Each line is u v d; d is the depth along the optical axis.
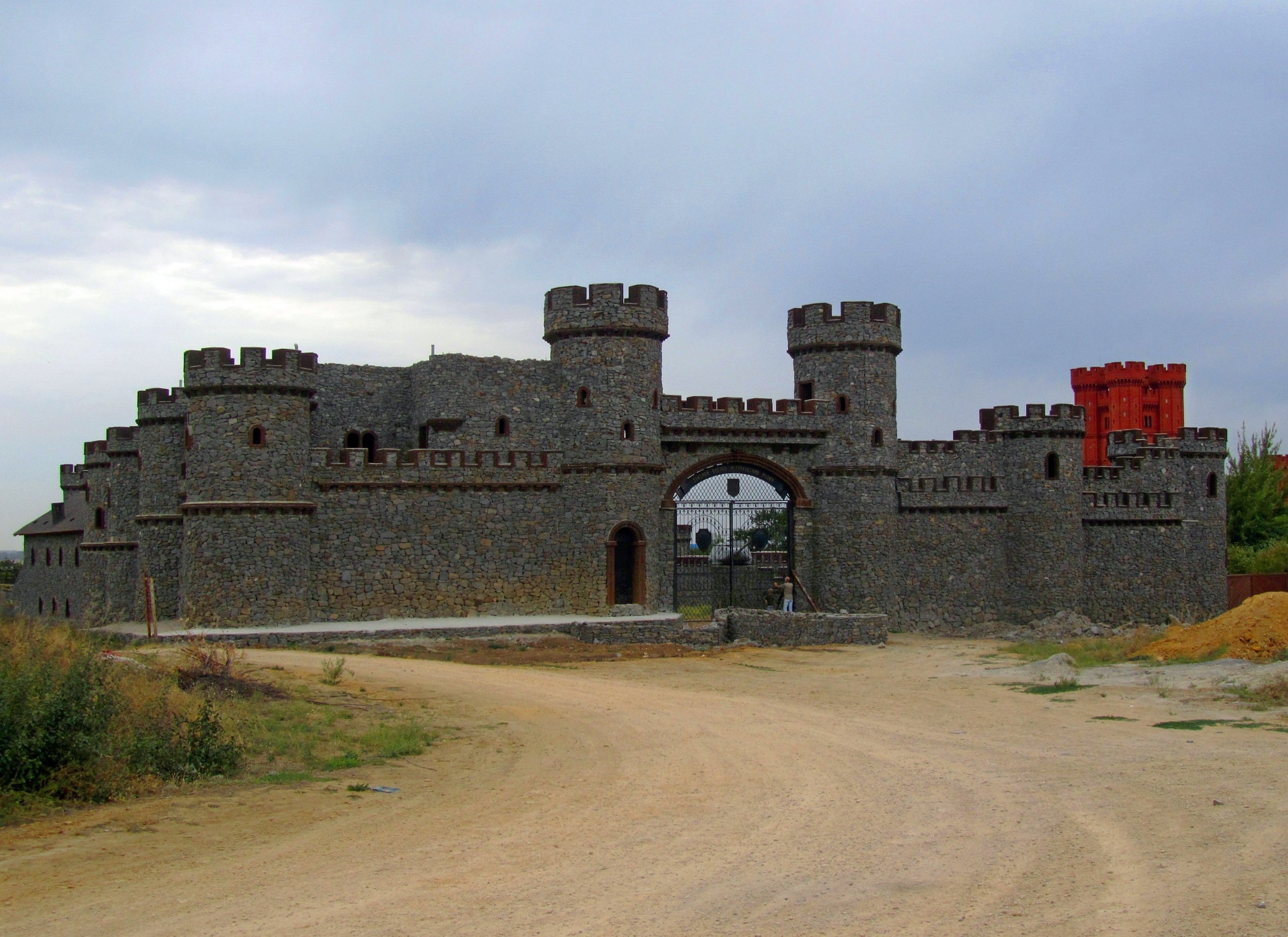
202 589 44.41
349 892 13.62
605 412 50.78
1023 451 61.50
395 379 53.38
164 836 16.27
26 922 12.52
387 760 22.44
